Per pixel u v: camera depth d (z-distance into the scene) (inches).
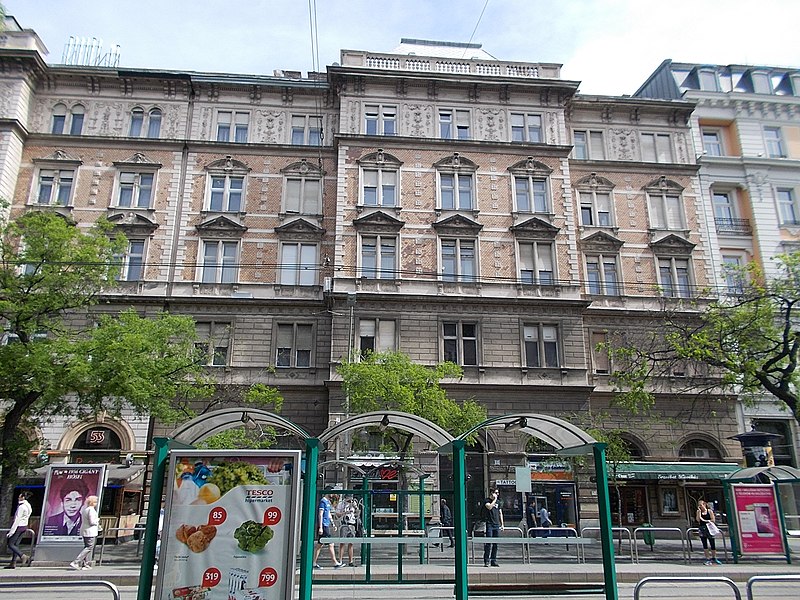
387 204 1348.4
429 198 1349.7
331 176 1406.3
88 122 1384.1
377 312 1258.0
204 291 1300.4
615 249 1418.6
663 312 1136.8
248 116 1437.0
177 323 941.8
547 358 1283.2
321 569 630.5
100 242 938.1
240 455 349.7
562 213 1366.9
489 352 1259.2
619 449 1056.2
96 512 709.3
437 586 549.3
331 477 1112.2
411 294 1263.5
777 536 735.1
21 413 858.8
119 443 1202.6
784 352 875.4
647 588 556.1
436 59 1454.2
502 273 1320.1
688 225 1456.7
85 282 912.9
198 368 975.6
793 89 1619.1
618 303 1384.1
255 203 1370.6
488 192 1369.3
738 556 729.6
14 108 1331.2
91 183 1347.2
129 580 606.5
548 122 1434.5
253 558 337.4
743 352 895.7
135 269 1311.5
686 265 1439.5
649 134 1514.5
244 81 1433.3
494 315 1283.2
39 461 1027.3
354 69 1389.0
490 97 1438.2
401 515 648.4
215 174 1385.3
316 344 1288.1
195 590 331.6
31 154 1348.4
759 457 923.4
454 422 1027.3
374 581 481.7
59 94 1395.2
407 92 1422.2
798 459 1334.9
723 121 1563.7
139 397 815.7
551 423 450.0
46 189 1339.8
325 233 1362.0
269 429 1026.1
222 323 1290.6
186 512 341.4
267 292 1312.7
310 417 1247.5
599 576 605.6
